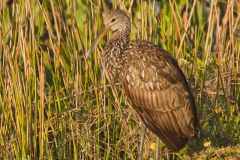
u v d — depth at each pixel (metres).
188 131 12.52
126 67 12.77
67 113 13.30
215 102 14.18
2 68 12.97
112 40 13.09
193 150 13.45
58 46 13.45
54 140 13.00
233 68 14.63
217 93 14.16
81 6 14.84
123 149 13.26
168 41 14.53
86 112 13.41
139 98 12.71
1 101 12.90
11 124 12.97
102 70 13.80
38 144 13.23
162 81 12.52
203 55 14.84
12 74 12.62
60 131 13.23
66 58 13.71
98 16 13.88
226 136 13.73
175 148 12.50
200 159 12.97
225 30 14.93
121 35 13.02
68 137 13.16
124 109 13.57
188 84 13.66
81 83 13.59
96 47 13.73
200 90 14.18
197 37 15.05
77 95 13.38
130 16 14.17
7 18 14.81
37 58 12.80
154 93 12.57
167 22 14.95
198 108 13.99
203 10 17.30
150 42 13.02
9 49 12.74
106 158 12.91
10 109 12.80
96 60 13.73
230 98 14.58
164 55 12.74
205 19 17.20
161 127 12.62
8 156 12.86
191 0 16.08
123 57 12.81
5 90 12.81
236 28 15.41
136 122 13.42
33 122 13.05
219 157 12.95
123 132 13.33
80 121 13.35
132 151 13.26
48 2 15.38
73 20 13.69
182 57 14.39
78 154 13.18
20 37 12.65
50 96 13.27
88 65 13.73
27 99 12.69
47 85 13.97
